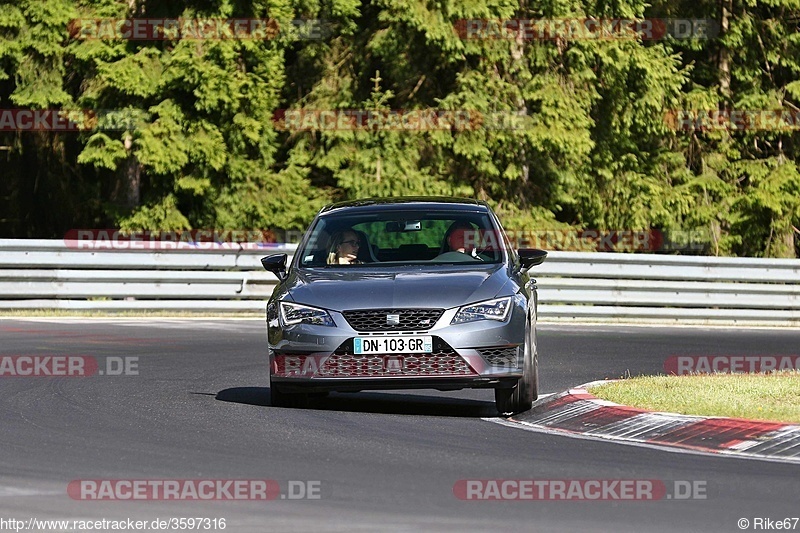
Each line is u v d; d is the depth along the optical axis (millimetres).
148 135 87688
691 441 31266
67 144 107875
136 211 92688
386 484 25312
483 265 37906
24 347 52406
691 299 77188
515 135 95312
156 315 70062
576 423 34312
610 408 35219
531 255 39562
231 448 29562
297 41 100812
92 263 69500
